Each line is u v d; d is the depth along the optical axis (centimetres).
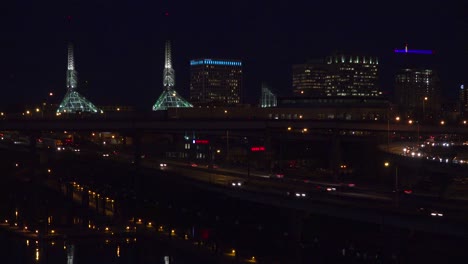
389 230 13638
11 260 16350
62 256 16712
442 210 13700
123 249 17350
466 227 11825
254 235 16838
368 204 14625
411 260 13325
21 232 19688
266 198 17188
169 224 19700
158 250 16950
